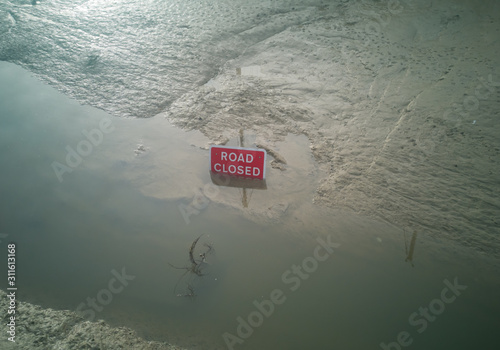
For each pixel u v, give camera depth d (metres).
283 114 4.96
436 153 4.32
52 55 6.07
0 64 5.93
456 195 3.87
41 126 4.90
